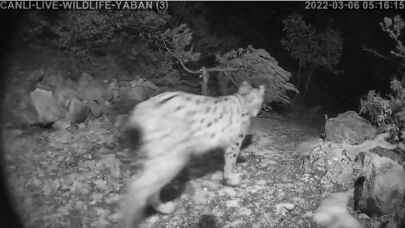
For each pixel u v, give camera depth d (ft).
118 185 8.45
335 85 19.89
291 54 18.70
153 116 7.54
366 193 8.08
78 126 10.40
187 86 14.20
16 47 12.75
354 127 10.67
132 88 12.03
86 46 13.26
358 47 21.86
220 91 13.78
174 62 14.62
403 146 9.69
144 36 14.11
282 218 7.97
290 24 18.53
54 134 9.87
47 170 8.63
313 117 14.60
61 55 12.97
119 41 13.76
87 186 8.29
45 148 9.33
